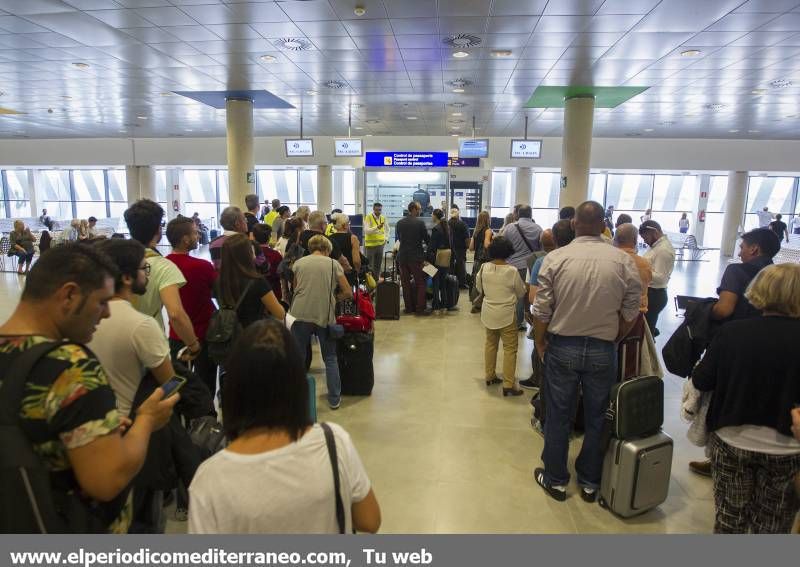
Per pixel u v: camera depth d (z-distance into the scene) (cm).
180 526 236
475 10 513
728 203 1689
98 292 117
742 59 673
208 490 96
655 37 586
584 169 930
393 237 1052
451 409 392
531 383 442
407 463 310
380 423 366
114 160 1775
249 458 97
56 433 103
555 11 511
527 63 708
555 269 258
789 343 176
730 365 187
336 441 105
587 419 267
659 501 256
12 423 99
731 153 1597
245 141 983
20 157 1798
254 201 609
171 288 239
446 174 1026
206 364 298
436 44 627
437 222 762
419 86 862
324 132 1512
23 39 623
